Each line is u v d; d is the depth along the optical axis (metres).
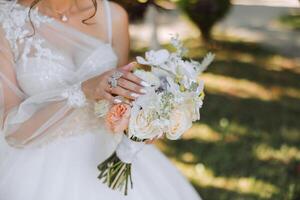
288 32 11.32
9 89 2.51
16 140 2.46
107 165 2.40
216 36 10.74
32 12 2.55
